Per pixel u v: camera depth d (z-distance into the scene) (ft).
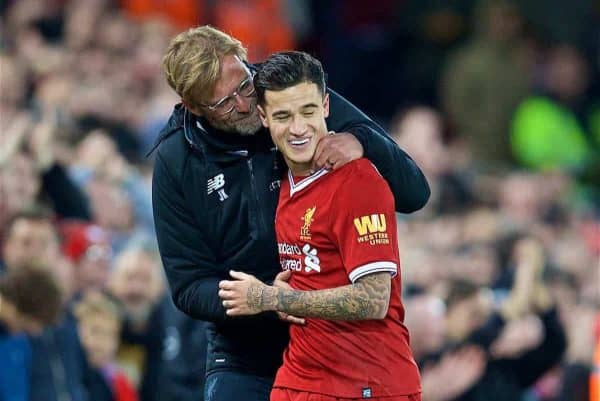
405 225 121.29
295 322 55.06
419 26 162.09
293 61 53.42
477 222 115.75
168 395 83.20
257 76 53.72
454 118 152.05
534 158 151.94
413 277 103.14
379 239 53.21
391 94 159.53
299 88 53.11
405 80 159.43
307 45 159.43
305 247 54.70
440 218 125.08
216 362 60.44
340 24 160.76
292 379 55.36
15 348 75.46
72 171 98.43
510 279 101.55
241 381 59.77
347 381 54.29
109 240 95.14
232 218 58.03
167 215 58.95
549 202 137.18
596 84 164.25
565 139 155.22
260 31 151.53
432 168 131.75
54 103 111.75
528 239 108.06
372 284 53.01
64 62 122.52
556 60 162.91
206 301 58.29
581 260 121.90
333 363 54.44
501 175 143.54
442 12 162.40
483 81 150.82
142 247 87.92
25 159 87.15
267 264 58.13
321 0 160.04
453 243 113.70
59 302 76.84
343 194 53.62
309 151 53.62
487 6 153.48
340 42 159.84
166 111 120.67
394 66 160.25
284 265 56.03
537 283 92.73
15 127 90.63
